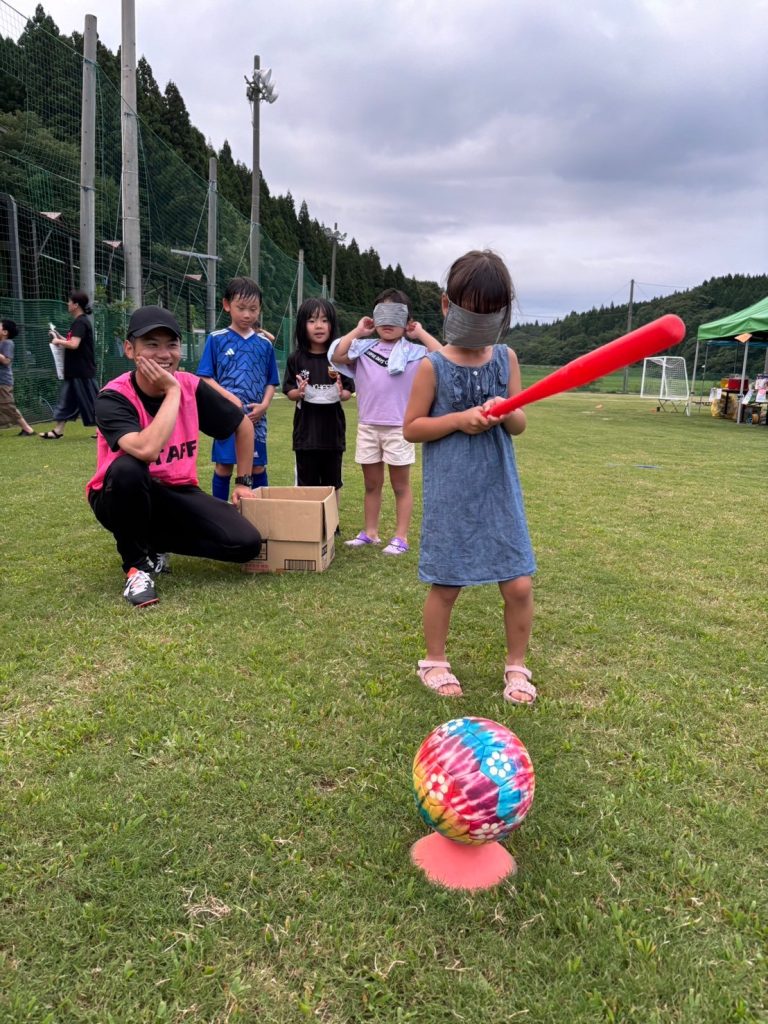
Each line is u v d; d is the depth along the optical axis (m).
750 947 1.21
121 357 10.74
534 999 1.11
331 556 3.46
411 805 1.56
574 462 7.46
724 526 4.44
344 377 3.79
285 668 2.23
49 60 10.73
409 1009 1.09
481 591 3.08
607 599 2.99
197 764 1.70
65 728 1.84
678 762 1.76
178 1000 1.10
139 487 2.76
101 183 13.23
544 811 1.56
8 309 8.91
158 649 2.33
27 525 3.93
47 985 1.12
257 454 4.06
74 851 1.41
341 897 1.30
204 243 17.72
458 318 1.92
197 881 1.34
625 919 1.26
